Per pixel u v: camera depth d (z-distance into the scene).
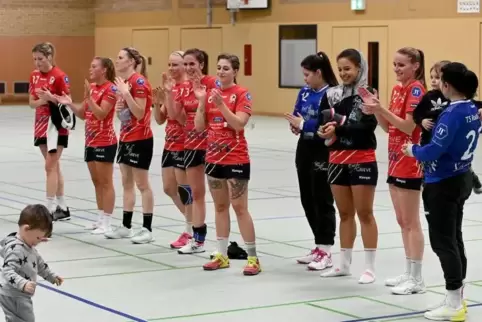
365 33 27.66
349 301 7.61
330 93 8.26
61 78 11.24
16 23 35.69
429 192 6.97
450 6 25.50
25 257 5.75
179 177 9.77
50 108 11.24
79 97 36.97
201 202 9.51
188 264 9.10
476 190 7.58
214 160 8.60
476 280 8.39
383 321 6.98
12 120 28.70
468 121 6.78
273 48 30.25
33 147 20.88
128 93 9.85
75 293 7.88
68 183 15.12
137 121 10.05
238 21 31.27
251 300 7.65
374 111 7.56
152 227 11.13
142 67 10.17
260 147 21.09
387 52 27.17
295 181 15.47
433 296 7.77
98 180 10.70
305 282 8.32
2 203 13.00
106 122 10.49
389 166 7.93
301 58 29.42
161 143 21.81
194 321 6.97
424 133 7.27
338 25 28.28
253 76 31.05
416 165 7.70
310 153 8.82
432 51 26.03
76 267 8.94
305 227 11.16
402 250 9.70
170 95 9.52
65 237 10.52
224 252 8.93
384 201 13.16
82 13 36.81
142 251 9.73
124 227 10.48
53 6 36.25
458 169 6.88
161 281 8.37
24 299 5.76
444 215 6.93
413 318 7.07
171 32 33.53
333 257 9.43
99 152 10.50
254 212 12.27
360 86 8.00
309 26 29.09
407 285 7.88
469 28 25.11
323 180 8.80
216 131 8.56
